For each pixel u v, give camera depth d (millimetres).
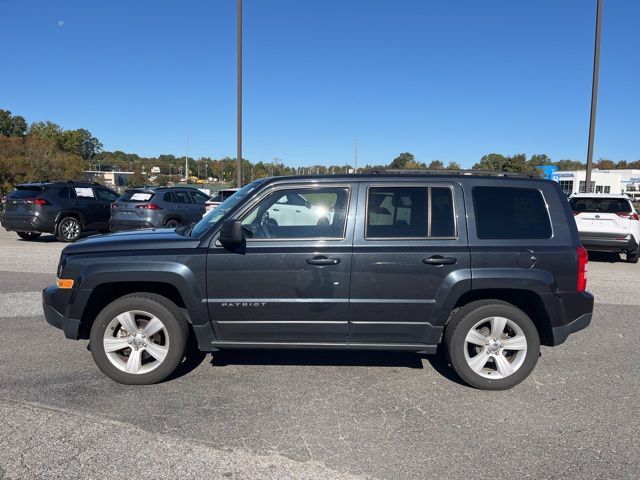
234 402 3971
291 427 3574
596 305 7348
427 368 4766
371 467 3090
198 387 4258
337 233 4199
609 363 4945
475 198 4293
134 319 4277
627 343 5570
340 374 4590
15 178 30297
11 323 5992
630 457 3238
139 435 3422
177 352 4273
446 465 3121
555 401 4066
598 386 4379
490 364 4441
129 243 4285
